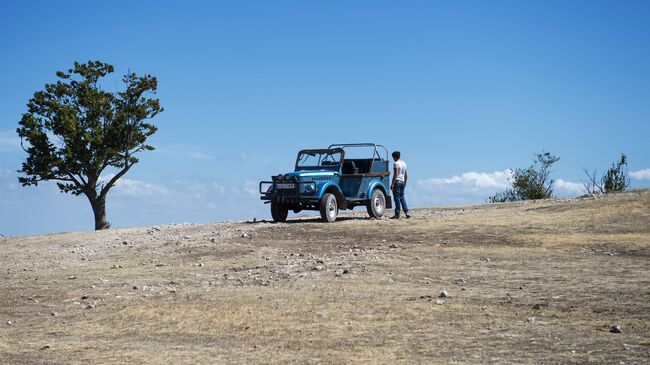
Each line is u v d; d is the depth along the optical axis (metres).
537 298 10.71
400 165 24.05
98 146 39.66
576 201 23.47
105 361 7.92
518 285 11.96
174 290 12.67
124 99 41.41
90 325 10.09
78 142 39.31
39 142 38.81
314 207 24.08
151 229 24.84
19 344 8.99
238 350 8.20
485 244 17.25
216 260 17.03
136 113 40.75
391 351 7.81
